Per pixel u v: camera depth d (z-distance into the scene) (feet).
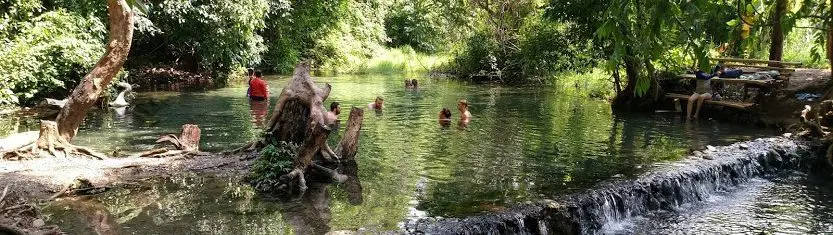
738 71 50.24
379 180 26.43
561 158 32.01
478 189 25.18
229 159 29.19
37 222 19.45
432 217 21.18
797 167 35.37
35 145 28.22
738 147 35.50
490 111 52.37
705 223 25.64
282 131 30.27
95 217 20.54
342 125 41.70
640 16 12.41
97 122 41.63
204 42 74.08
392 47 145.18
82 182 23.99
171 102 53.98
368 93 67.46
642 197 26.68
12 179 23.59
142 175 26.13
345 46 116.98
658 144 36.88
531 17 84.99
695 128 43.98
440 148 34.12
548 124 44.75
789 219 26.50
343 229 19.75
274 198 23.31
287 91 30.07
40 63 48.06
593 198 24.21
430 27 139.64
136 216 20.77
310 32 110.42
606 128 43.29
